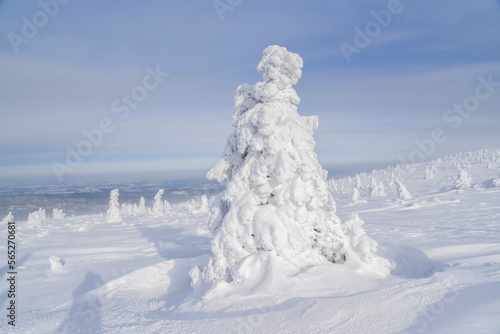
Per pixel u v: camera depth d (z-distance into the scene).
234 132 9.05
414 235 15.45
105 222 43.31
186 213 52.38
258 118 7.79
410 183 74.94
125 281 9.25
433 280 6.28
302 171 7.70
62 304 8.42
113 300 8.08
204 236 21.98
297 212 7.51
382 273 7.53
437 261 9.61
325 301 5.80
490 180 42.06
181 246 17.94
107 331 5.98
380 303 5.51
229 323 5.46
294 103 8.70
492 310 4.54
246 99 8.94
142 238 23.53
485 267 6.88
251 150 8.19
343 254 8.15
